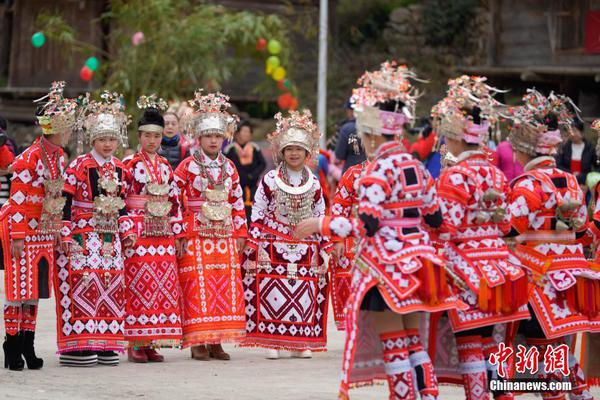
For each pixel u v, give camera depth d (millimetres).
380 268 8312
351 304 8359
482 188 8898
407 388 8375
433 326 9250
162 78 32344
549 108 9703
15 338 11719
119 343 12195
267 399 10133
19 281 11500
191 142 14711
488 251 8906
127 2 33656
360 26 41312
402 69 8758
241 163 21234
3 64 38844
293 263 13039
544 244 9539
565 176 9617
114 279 12188
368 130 8508
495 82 34344
